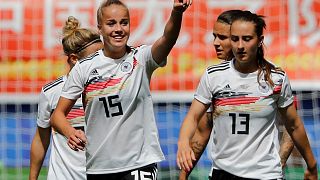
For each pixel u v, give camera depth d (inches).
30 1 1390.3
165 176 1369.3
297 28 1374.3
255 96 727.7
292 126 751.1
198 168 1320.1
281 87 730.2
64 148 797.2
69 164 794.2
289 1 1378.0
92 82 733.3
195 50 1378.0
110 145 733.3
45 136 843.4
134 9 1382.9
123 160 730.8
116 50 725.3
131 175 727.7
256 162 727.7
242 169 729.6
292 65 1371.8
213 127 757.3
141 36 1382.9
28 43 1387.8
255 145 728.3
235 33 715.4
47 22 1390.3
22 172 1380.4
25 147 1406.3
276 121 805.9
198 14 1380.4
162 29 1382.9
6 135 1405.0
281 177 735.7
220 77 736.3
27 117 1417.3
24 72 1387.8
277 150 753.0
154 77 1376.7
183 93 1378.0
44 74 1389.0
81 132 705.0
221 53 811.4
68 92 743.1
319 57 1370.6
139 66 730.2
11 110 1398.9
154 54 719.7
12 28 1389.0
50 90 822.5
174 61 1378.0
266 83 727.7
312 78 1368.1
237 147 733.3
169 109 1393.9
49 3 1391.5
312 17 1374.3
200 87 743.7
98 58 738.2
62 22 1389.0
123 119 729.6
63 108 743.1
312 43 1373.0
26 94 1387.8
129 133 730.2
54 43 1387.8
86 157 753.0
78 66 741.3
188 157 690.2
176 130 1387.8
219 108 737.6
